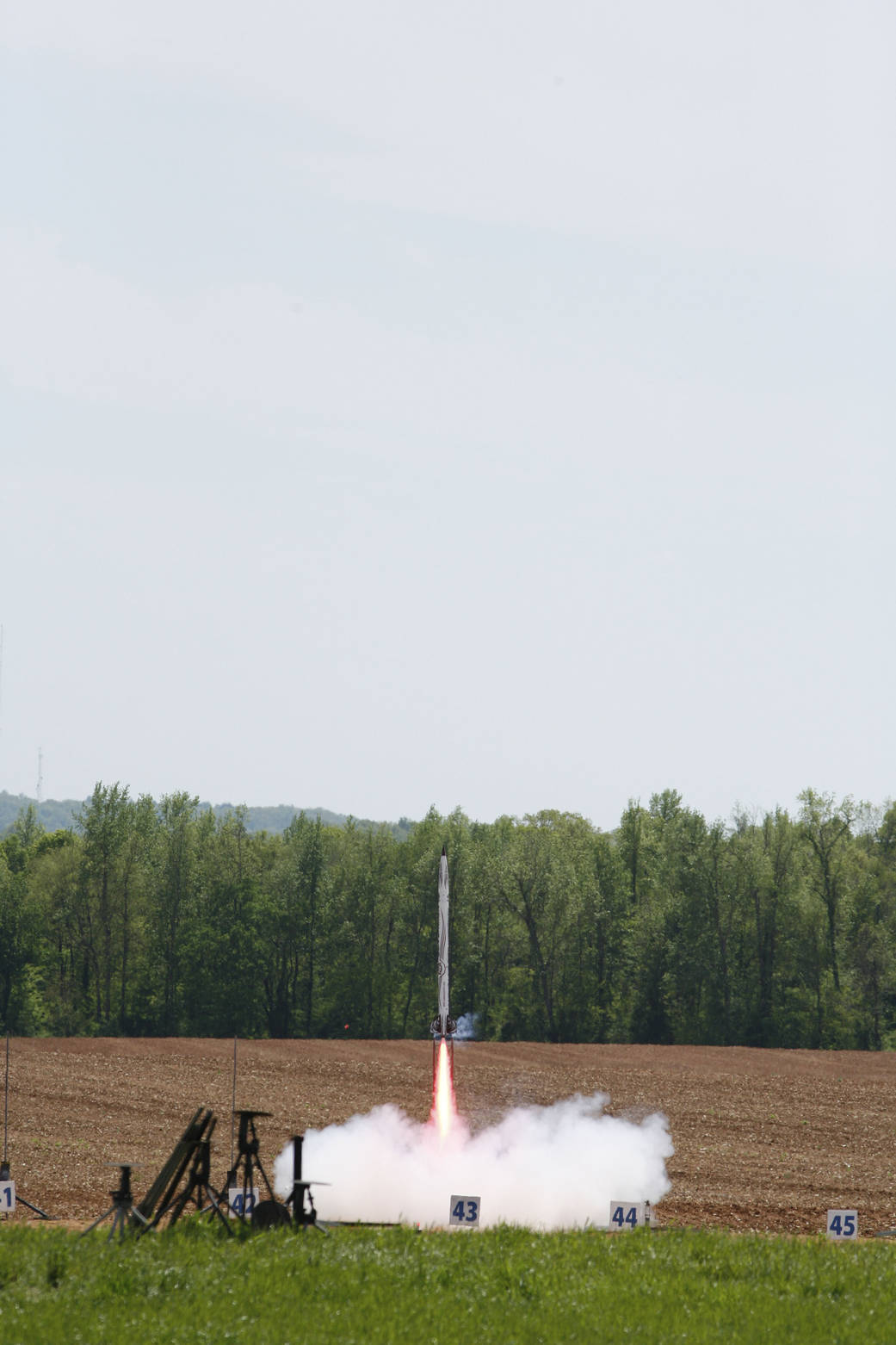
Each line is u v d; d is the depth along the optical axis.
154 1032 164.50
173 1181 40.09
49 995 170.12
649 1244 40.00
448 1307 31.67
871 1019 161.38
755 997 156.75
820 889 165.12
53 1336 27.97
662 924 162.25
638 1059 99.94
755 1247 40.72
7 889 167.25
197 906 168.88
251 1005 165.50
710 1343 29.56
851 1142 73.38
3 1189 46.56
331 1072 90.50
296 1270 34.06
